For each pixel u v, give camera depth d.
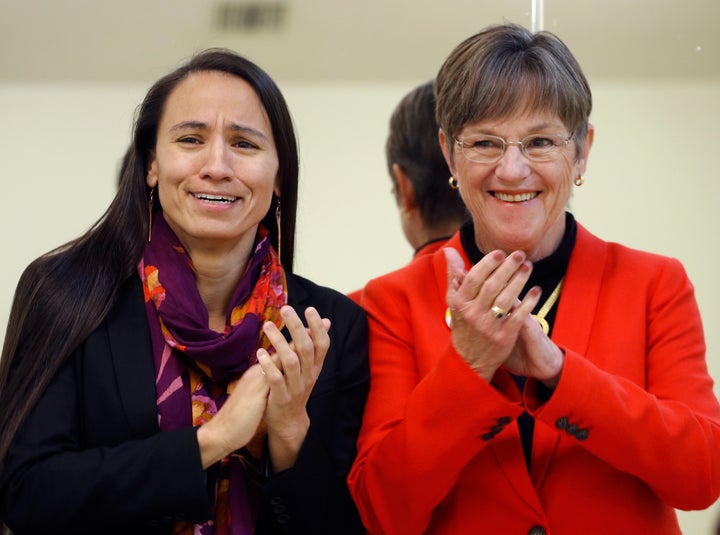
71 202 9.56
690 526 7.22
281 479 5.43
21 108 9.35
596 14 7.84
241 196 5.73
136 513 5.17
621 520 5.32
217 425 5.28
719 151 8.48
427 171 7.34
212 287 5.98
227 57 5.89
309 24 8.98
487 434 5.20
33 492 5.19
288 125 6.01
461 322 5.13
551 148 5.45
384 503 5.40
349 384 5.90
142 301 5.77
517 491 5.34
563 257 5.80
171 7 8.75
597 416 5.07
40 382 5.45
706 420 5.36
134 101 9.22
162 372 5.55
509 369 5.31
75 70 9.20
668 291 5.67
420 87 7.41
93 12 8.70
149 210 5.98
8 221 9.55
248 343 5.68
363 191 10.10
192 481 5.18
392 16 8.72
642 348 5.53
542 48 5.46
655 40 8.11
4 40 8.88
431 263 6.11
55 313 5.57
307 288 6.20
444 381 5.17
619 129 8.58
